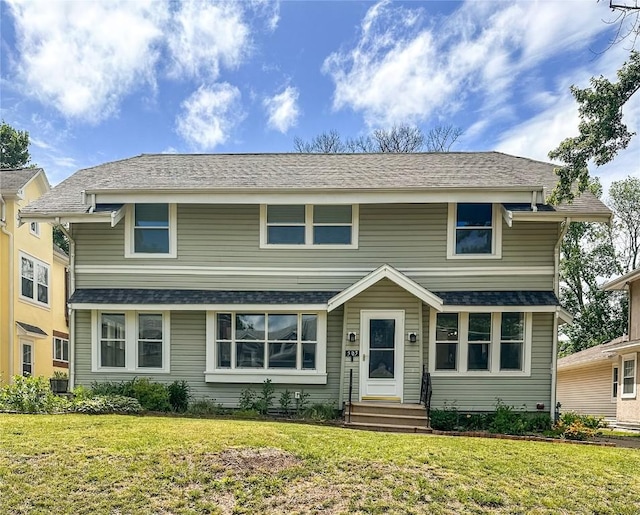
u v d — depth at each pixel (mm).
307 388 11414
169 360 11641
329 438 7625
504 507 5453
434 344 11383
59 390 12094
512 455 7258
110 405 9633
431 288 11594
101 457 6234
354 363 11133
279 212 11938
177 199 11344
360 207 11781
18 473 5715
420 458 6754
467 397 11258
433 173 12344
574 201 11602
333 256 11766
